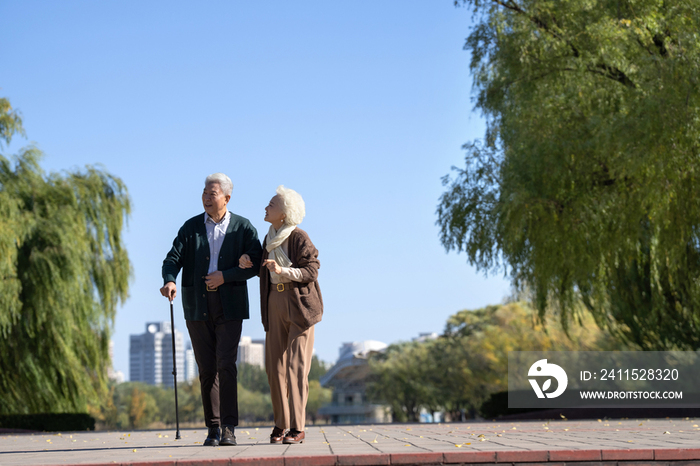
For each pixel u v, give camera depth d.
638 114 11.62
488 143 15.75
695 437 5.41
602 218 13.23
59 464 3.69
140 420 106.75
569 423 10.36
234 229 5.69
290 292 5.34
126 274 20.89
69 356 18.83
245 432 9.13
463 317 51.59
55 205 19.72
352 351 118.50
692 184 11.78
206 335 5.54
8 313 17.12
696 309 14.23
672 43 11.98
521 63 14.34
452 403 59.59
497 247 15.27
